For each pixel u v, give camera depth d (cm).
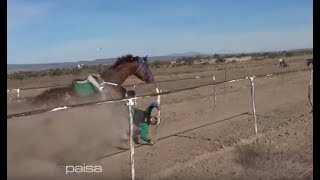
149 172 889
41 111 673
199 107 1903
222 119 1537
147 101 2242
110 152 1060
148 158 1008
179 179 816
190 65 9125
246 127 1349
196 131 1316
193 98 2298
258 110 1725
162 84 3384
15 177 836
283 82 3039
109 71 1175
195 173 852
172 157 1011
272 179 798
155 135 1278
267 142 1091
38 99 1070
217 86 3044
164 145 1138
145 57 1220
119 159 995
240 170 863
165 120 1546
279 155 963
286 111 1664
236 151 1012
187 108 1877
